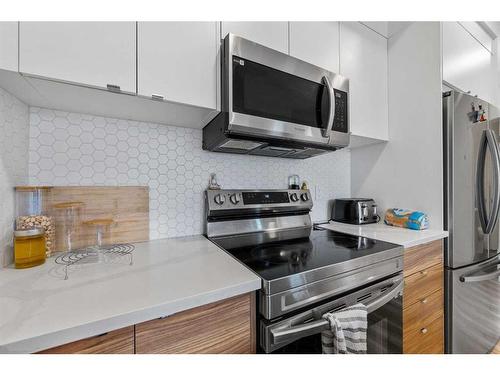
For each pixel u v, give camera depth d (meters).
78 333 0.45
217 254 0.93
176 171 1.22
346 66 1.40
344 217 1.70
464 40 1.60
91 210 1.01
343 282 0.84
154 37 0.83
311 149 1.30
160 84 0.84
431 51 1.45
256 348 0.70
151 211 1.16
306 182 1.71
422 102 1.49
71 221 0.97
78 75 0.71
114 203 1.06
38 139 0.92
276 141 1.12
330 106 1.16
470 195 1.41
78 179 1.00
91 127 1.02
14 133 0.81
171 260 0.85
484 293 1.51
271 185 1.55
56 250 0.94
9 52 0.63
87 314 0.49
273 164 1.56
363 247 1.05
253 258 0.88
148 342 0.55
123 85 0.77
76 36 0.71
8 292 0.58
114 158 1.07
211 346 0.62
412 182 1.54
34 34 0.66
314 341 0.80
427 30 1.46
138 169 1.12
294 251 0.98
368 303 0.87
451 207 1.35
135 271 0.74
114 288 0.61
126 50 0.78
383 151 1.72
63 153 0.97
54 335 0.44
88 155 1.02
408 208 1.56
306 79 1.13
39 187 0.85
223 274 0.71
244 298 0.68
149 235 1.15
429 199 1.45
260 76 1.00
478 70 1.74
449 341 1.33
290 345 0.75
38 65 0.66
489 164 1.47
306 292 0.75
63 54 0.69
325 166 1.81
